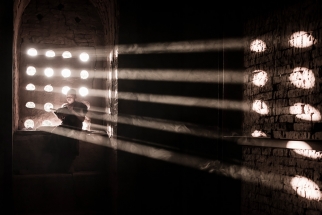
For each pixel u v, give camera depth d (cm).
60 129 765
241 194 663
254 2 638
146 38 701
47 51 842
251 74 646
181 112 709
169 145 702
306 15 514
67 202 727
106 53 828
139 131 693
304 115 514
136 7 698
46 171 764
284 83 559
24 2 769
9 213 625
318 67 490
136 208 681
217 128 704
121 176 679
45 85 838
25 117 823
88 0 857
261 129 614
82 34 855
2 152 625
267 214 590
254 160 629
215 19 707
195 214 693
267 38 602
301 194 515
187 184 698
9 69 633
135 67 695
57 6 849
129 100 691
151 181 691
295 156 530
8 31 634
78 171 775
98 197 745
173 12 714
